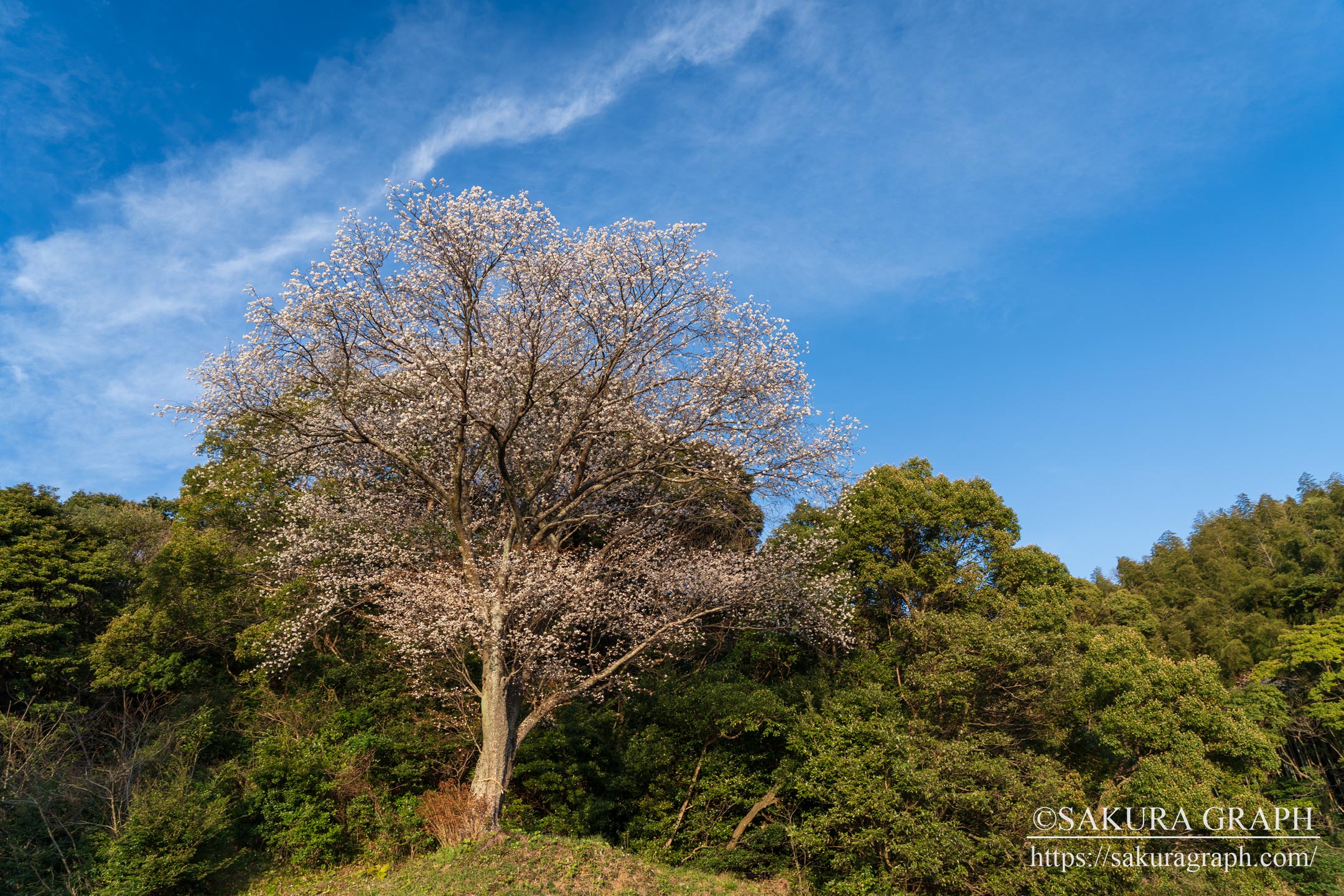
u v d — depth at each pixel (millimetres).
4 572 18141
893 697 18438
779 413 15336
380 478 17391
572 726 18531
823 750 17188
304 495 17375
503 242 14523
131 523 25766
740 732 18656
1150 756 20844
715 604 17812
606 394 15555
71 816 14383
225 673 19156
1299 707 29734
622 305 14844
